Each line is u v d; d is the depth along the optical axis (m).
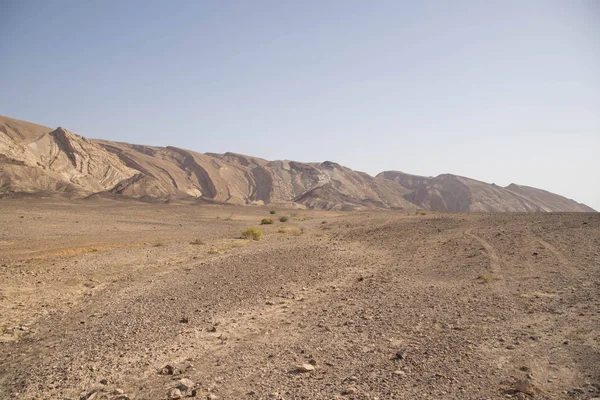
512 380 5.75
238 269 17.58
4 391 6.32
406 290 12.55
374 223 43.81
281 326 9.32
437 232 29.64
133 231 38.78
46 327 9.87
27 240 28.92
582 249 17.23
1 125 150.75
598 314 8.59
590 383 5.50
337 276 15.76
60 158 146.25
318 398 5.44
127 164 191.00
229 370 6.72
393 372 6.22
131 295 13.02
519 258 16.70
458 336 7.84
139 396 5.86
